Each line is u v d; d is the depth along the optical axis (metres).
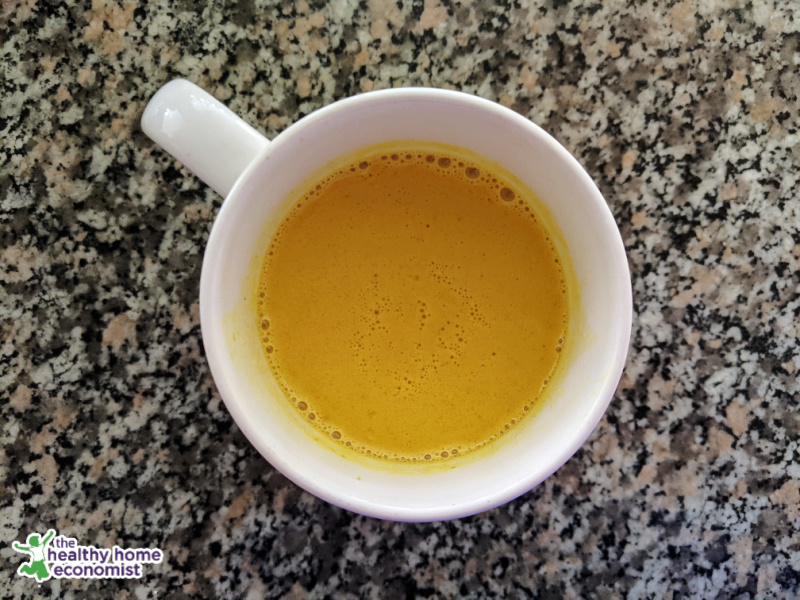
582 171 0.13
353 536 0.18
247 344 0.15
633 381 0.18
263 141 0.13
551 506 0.18
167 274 0.18
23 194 0.18
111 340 0.18
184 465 0.18
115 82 0.18
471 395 0.16
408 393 0.16
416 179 0.16
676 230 0.18
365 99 0.13
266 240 0.16
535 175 0.15
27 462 0.18
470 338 0.16
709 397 0.18
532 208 0.16
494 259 0.16
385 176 0.16
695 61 0.18
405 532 0.18
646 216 0.18
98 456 0.18
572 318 0.16
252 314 0.16
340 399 0.16
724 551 0.18
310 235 0.16
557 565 0.18
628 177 0.18
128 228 0.18
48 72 0.18
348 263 0.16
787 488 0.18
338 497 0.13
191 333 0.18
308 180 0.16
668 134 0.18
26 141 0.18
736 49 0.18
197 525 0.18
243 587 0.18
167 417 0.18
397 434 0.16
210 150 0.13
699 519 0.18
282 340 0.16
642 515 0.18
